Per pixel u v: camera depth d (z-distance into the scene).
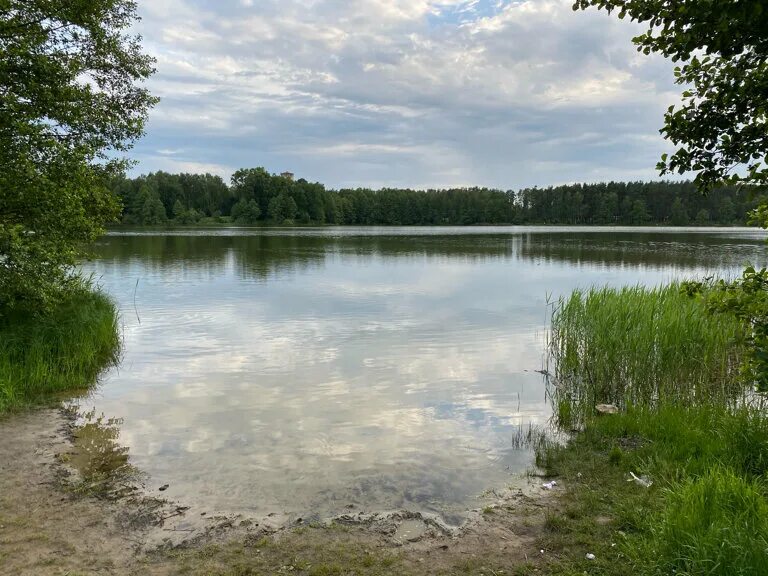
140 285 22.77
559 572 4.11
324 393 8.99
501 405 8.58
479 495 5.55
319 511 5.19
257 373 10.17
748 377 4.00
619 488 5.49
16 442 6.78
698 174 3.69
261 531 4.80
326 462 6.32
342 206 123.31
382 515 5.11
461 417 7.97
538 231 91.38
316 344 12.64
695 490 4.49
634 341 10.17
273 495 5.50
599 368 10.30
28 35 10.45
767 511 4.09
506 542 4.61
